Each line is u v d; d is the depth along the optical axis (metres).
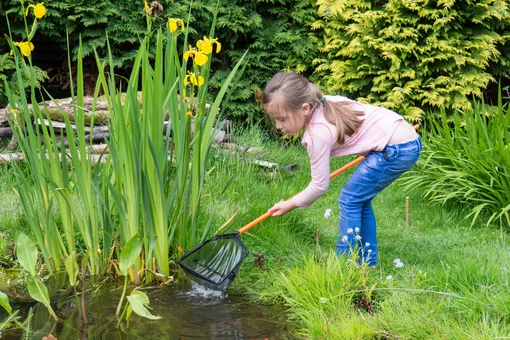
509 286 2.67
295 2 7.19
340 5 6.64
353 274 2.95
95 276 3.27
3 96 6.12
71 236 3.31
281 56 7.05
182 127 3.16
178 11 6.52
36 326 2.64
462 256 3.47
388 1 6.83
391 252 3.63
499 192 4.33
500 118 4.77
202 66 3.17
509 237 3.98
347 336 2.47
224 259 3.10
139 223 3.20
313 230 3.86
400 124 3.14
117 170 3.12
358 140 3.10
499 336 2.28
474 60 6.42
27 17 6.34
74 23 6.47
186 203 3.27
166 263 3.20
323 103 3.00
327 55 7.05
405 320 2.50
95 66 7.19
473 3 6.62
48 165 3.17
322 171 3.02
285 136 6.50
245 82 6.93
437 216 4.46
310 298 2.83
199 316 2.79
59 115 5.44
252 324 2.71
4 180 4.79
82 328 2.63
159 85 3.02
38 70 6.36
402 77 6.46
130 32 6.57
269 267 3.38
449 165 4.80
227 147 5.70
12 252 3.48
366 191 3.17
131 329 2.63
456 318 2.54
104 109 5.65
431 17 6.29
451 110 6.58
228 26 6.69
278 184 5.00
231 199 4.52
